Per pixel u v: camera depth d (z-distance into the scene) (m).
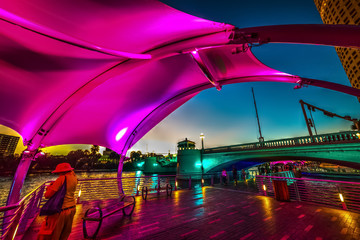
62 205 3.07
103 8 4.10
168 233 4.82
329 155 21.27
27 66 5.18
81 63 5.63
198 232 4.88
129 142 12.02
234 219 6.02
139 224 5.56
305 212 6.78
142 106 10.48
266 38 4.09
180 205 8.17
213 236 4.60
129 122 11.15
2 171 115.38
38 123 7.13
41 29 3.59
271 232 4.84
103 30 4.93
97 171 148.88
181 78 9.60
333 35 3.29
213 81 9.47
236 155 34.78
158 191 10.82
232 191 12.37
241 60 8.02
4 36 4.18
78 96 6.84
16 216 3.30
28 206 5.16
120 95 8.60
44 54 4.96
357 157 18.67
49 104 6.75
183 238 4.49
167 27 4.93
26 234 4.78
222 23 4.31
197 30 4.90
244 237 4.52
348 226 5.21
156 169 86.00
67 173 3.39
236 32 4.38
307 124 26.00
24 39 4.35
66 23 4.52
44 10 4.02
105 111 9.02
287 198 8.76
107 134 10.73
